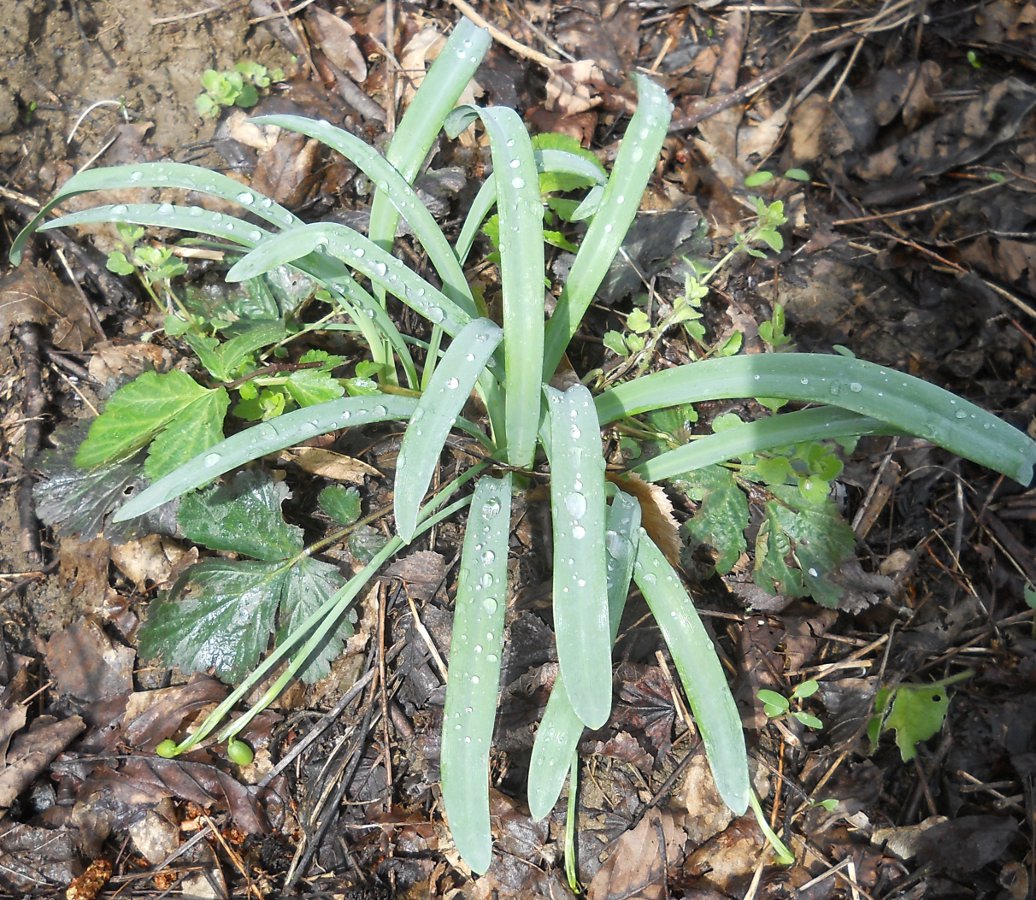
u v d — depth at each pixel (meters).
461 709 0.40
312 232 0.43
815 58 0.72
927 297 0.65
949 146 0.70
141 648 0.49
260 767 0.48
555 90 0.67
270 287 0.58
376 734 0.50
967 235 0.67
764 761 0.51
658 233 0.62
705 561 0.55
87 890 0.45
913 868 0.49
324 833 0.47
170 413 0.50
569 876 0.46
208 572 0.50
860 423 0.47
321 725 0.49
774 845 0.47
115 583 0.52
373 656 0.51
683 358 0.60
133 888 0.45
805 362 0.45
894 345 0.63
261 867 0.47
